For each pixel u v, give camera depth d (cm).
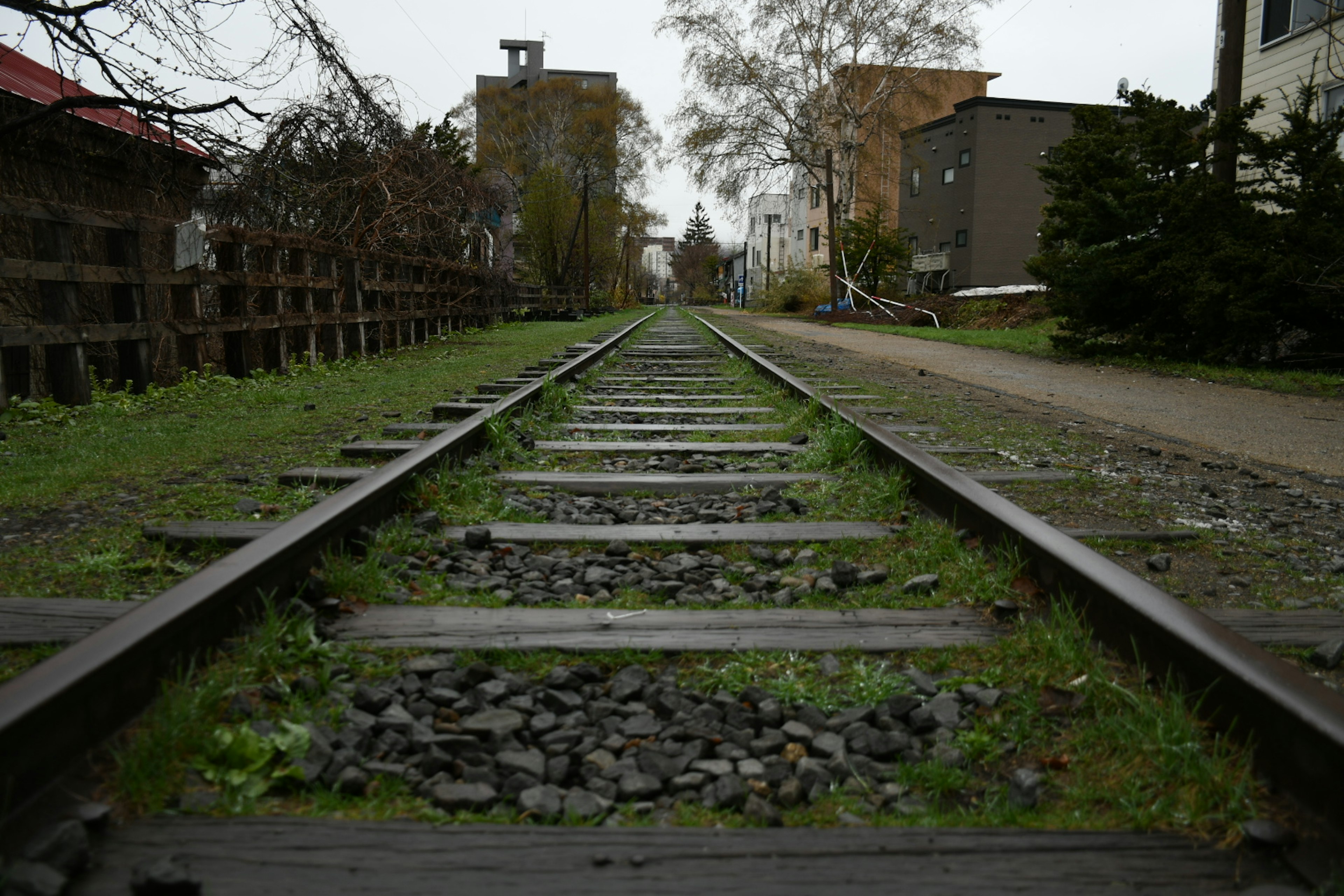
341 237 1246
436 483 403
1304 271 1013
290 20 834
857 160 3697
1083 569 240
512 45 7562
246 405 712
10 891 129
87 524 349
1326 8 1427
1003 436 597
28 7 700
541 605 276
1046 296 1371
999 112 3738
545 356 1239
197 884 135
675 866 145
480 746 189
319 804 165
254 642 221
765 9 3234
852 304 3344
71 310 657
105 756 168
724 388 870
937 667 233
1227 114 1120
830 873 144
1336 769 150
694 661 237
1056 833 157
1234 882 144
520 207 4097
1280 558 332
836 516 383
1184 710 190
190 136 839
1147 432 632
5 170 863
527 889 138
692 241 14775
